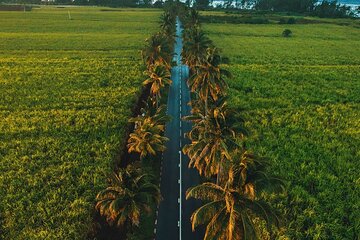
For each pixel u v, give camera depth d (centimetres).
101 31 18312
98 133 6100
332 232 3884
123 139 5934
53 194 4381
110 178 3919
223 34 17625
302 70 11150
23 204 4303
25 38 15900
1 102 7631
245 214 2812
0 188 4578
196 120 4572
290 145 5969
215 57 5603
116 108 7231
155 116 5412
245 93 8794
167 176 5253
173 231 4197
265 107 7812
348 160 5516
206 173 4209
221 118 3938
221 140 3738
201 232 4191
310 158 5475
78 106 7400
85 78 9506
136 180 3712
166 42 7881
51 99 7806
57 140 5838
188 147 4397
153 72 6688
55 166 5056
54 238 3709
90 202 4238
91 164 5094
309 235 3866
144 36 16625
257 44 15288
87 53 12875
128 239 4022
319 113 7400
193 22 12475
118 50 13400
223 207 2897
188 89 8975
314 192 4694
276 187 3062
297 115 7225
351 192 4672
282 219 3184
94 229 3984
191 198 4753
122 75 9775
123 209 3494
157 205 4603
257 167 3059
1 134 6088
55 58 12050
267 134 6359
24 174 4888
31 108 7281
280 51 13950
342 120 7125
